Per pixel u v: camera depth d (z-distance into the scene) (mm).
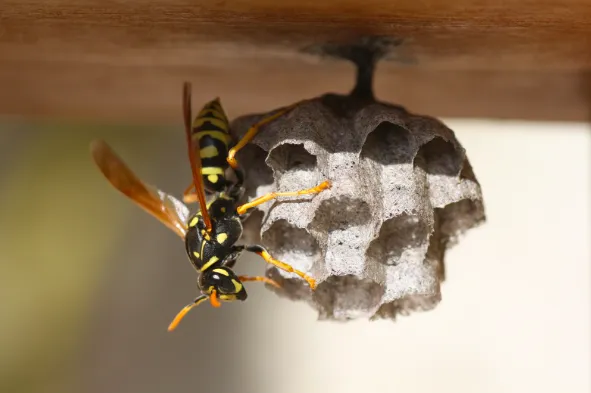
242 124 141
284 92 156
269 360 236
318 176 135
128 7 129
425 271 136
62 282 235
